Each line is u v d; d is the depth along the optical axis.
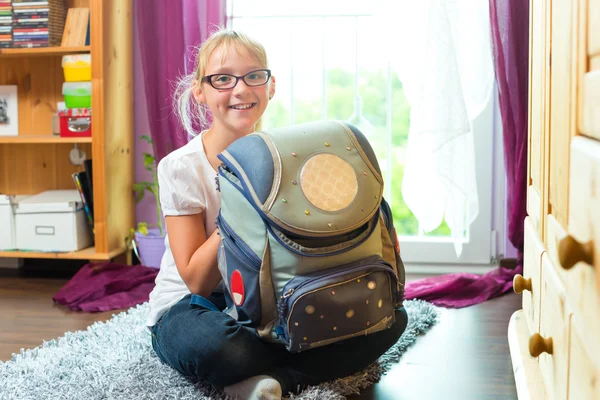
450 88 2.31
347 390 1.46
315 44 2.77
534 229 1.29
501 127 2.55
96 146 2.48
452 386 1.51
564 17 0.89
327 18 2.75
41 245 2.54
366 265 1.29
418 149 2.41
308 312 1.25
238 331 1.36
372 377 1.54
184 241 1.52
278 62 2.77
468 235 2.61
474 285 2.28
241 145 1.35
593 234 0.68
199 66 1.65
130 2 2.70
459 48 2.38
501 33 2.34
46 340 1.87
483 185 2.58
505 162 2.40
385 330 1.50
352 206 1.30
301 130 1.37
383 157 3.14
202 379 1.48
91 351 1.70
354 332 1.30
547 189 1.08
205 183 1.55
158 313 1.58
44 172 2.80
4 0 2.53
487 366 1.64
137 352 1.68
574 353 0.79
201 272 1.46
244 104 1.56
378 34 2.57
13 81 2.77
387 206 1.44
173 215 1.53
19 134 2.78
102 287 2.28
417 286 2.35
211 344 1.35
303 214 1.27
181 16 2.50
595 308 0.68
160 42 2.53
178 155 1.56
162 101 2.54
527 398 1.12
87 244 2.64
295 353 1.41
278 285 1.28
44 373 1.54
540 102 1.19
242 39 1.58
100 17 2.44
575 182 0.79
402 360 1.69
